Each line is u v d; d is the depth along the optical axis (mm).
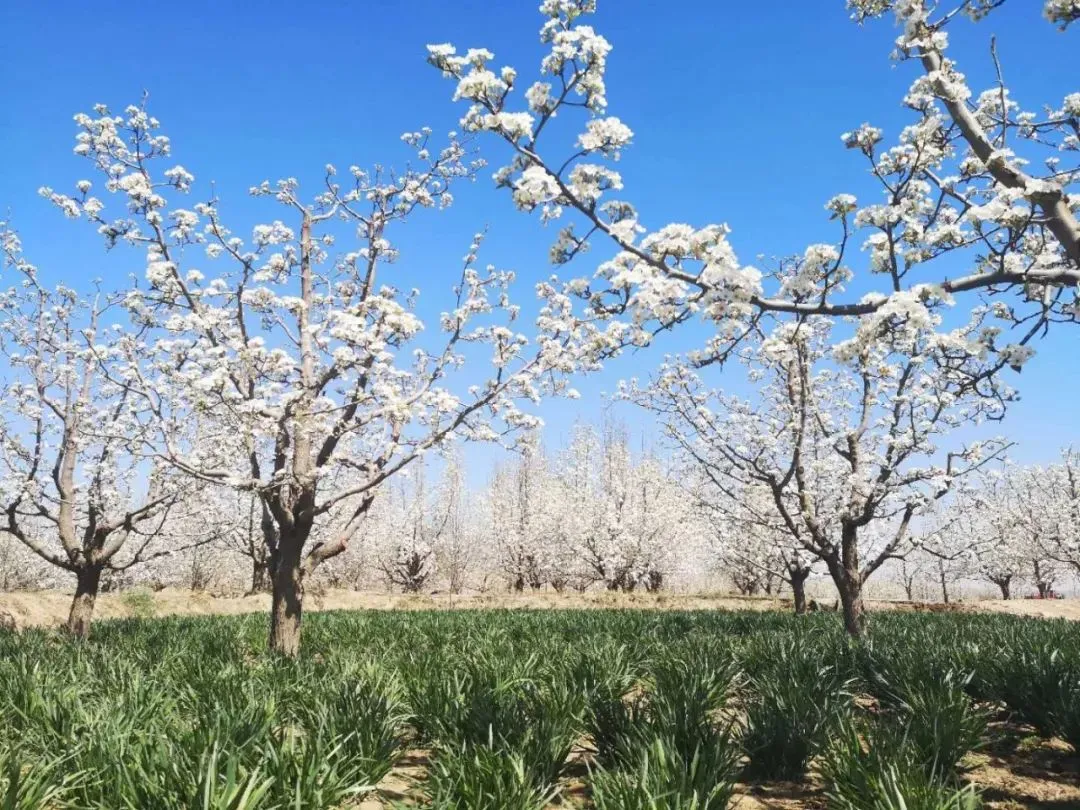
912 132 5430
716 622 15820
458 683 6754
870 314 4891
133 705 5883
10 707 6184
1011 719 7258
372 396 9531
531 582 42781
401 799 5062
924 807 3852
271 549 10898
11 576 29828
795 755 5582
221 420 10836
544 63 4551
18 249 13180
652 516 37562
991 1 5152
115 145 10305
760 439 13406
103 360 10852
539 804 4395
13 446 13164
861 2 5523
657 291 4801
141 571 28812
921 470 12508
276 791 4184
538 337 10242
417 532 41062
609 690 6828
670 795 4027
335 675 7504
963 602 29656
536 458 45438
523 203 4809
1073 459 35188
